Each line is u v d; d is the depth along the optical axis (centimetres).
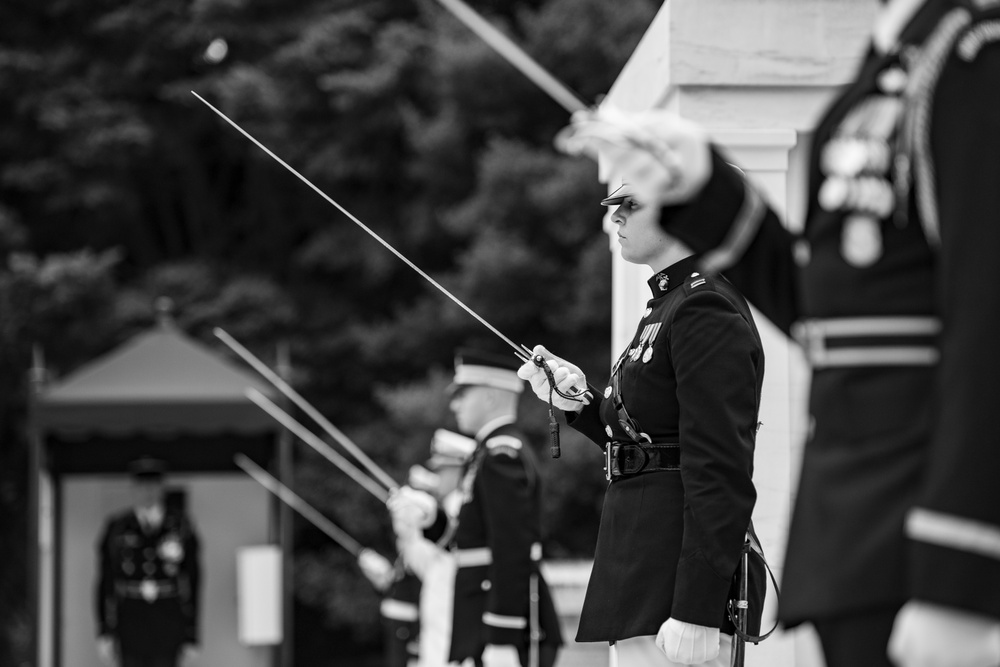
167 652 3700
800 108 1509
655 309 1129
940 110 505
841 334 539
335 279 6188
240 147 6047
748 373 1052
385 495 2795
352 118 5716
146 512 3750
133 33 5862
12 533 5828
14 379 5622
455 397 1947
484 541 1867
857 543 523
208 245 6406
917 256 524
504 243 5000
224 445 3959
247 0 5762
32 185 5747
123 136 5672
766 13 1506
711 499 1030
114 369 3603
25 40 5947
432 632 2416
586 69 5153
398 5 6059
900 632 486
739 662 1045
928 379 524
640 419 1109
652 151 563
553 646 1727
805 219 571
